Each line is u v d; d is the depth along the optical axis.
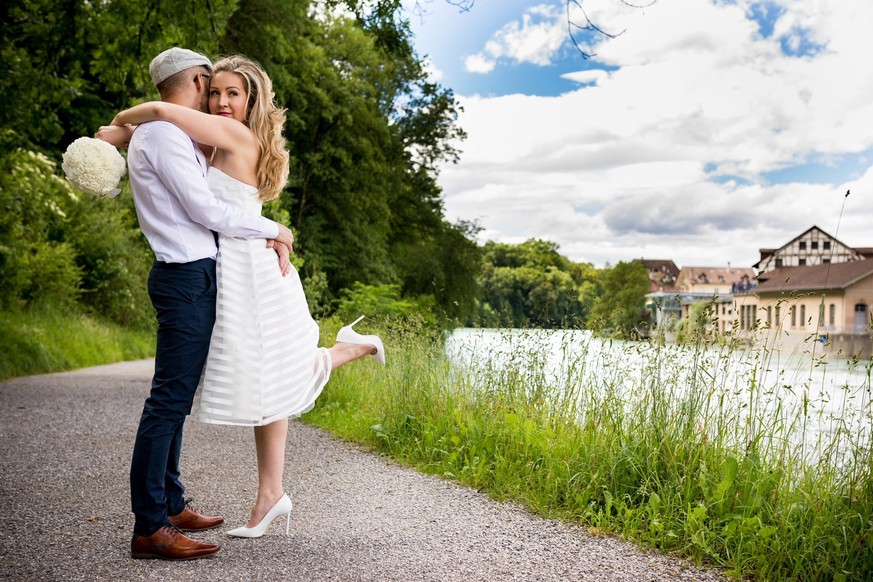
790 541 3.17
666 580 2.98
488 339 5.96
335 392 8.09
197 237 3.21
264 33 22.56
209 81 3.42
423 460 5.30
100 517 3.75
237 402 3.21
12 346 13.14
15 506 3.94
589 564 3.14
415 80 34.59
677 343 4.25
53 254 18.62
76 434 6.51
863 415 3.51
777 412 3.83
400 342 7.41
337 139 30.22
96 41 10.98
